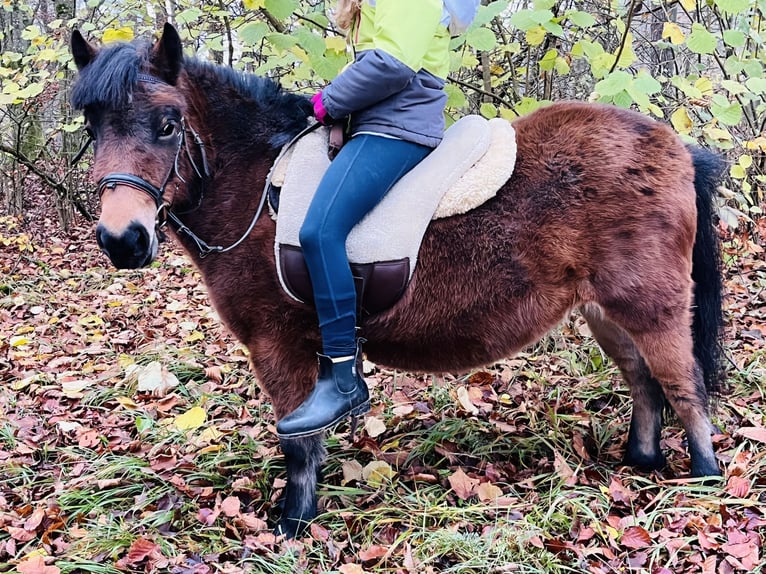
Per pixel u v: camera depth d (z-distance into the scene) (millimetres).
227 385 4137
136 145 2318
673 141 2684
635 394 3051
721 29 4770
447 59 2574
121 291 6324
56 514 2758
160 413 3770
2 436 3477
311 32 3693
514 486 2934
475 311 2631
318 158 2570
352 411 2535
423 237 2564
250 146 2680
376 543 2580
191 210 2639
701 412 2719
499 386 3971
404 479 3031
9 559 2539
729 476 2727
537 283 2615
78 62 2553
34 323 5535
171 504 2838
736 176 4211
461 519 2633
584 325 4246
